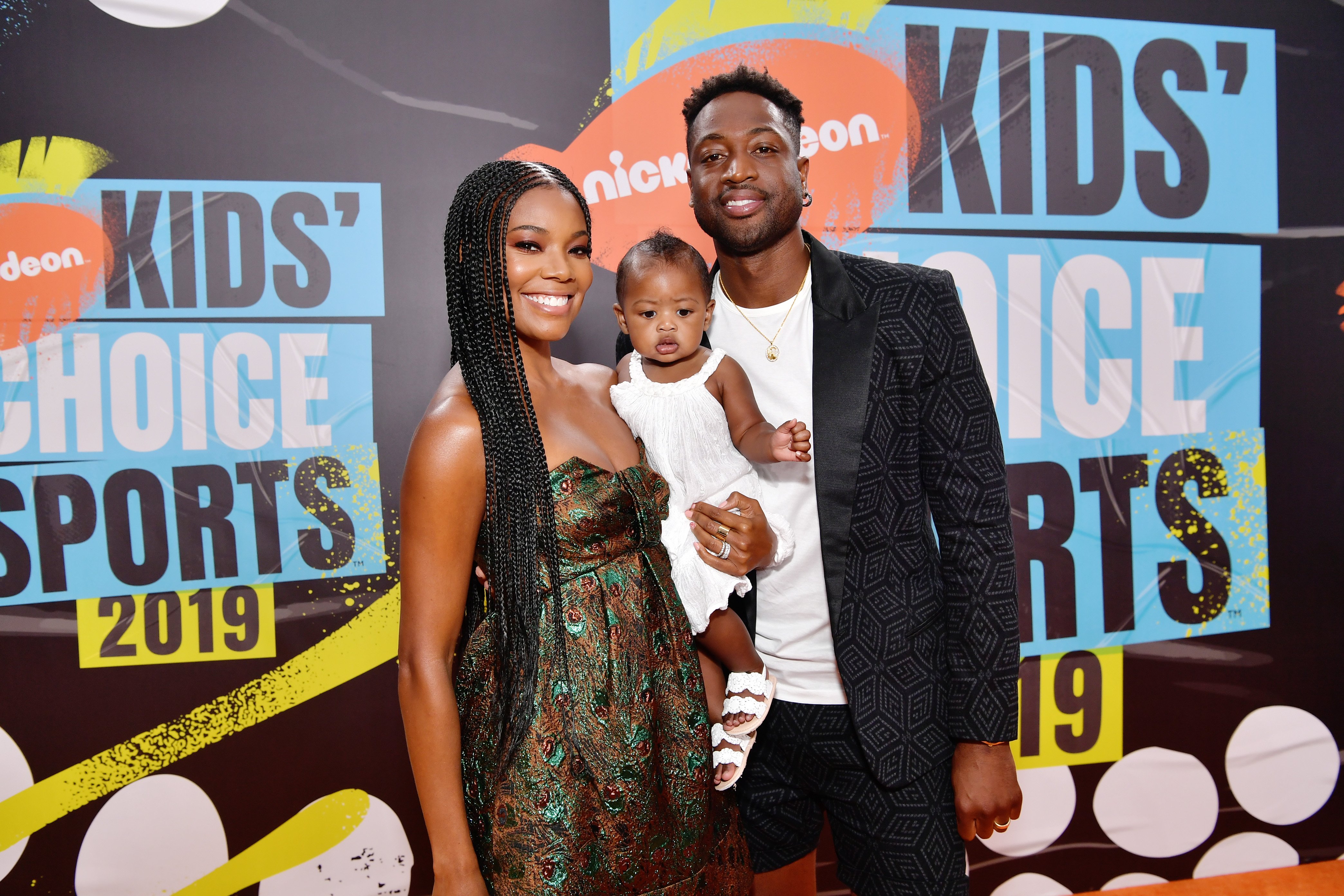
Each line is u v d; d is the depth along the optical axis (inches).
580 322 79.8
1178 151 86.3
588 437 46.8
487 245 43.9
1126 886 87.8
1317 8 87.5
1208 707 88.6
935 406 53.9
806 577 57.4
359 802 78.1
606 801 41.7
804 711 58.1
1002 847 86.0
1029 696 86.2
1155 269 86.6
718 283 62.1
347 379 77.3
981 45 82.7
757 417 54.8
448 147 77.3
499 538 43.0
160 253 74.5
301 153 75.6
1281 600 89.5
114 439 74.9
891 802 55.5
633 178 79.6
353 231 76.7
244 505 76.4
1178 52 85.6
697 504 51.7
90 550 74.9
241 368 76.0
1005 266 84.3
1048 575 86.1
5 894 74.6
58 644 74.8
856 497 53.9
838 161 81.4
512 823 41.0
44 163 72.9
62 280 73.6
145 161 74.0
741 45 79.9
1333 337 89.3
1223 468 88.4
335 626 77.7
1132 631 87.5
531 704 41.6
